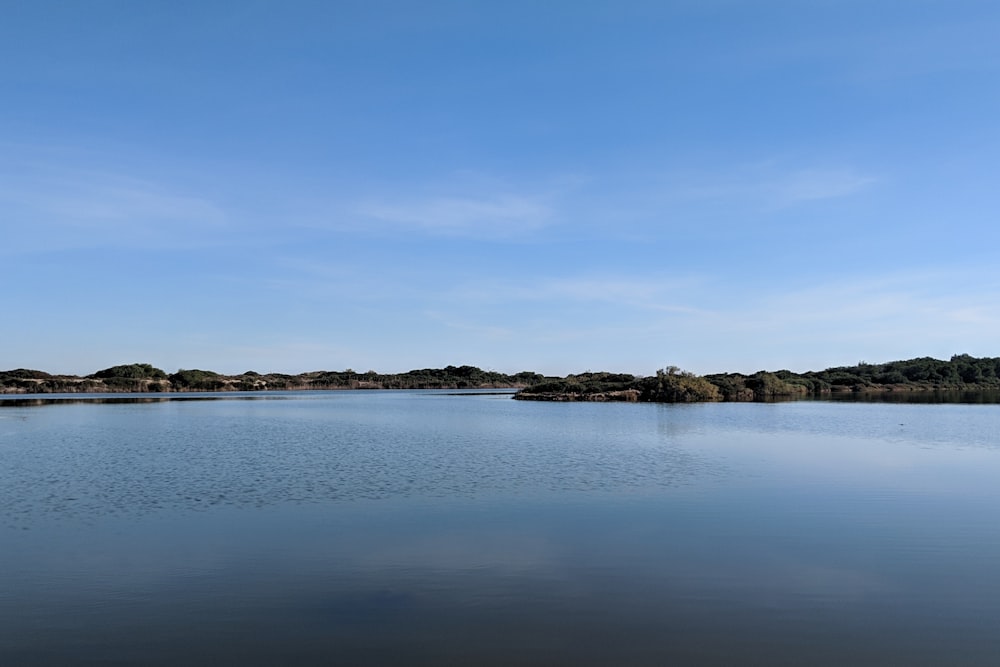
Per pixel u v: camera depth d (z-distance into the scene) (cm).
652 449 4916
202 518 2628
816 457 4422
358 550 2170
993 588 1814
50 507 2848
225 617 1612
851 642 1469
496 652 1420
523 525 2498
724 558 2080
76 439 5925
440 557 2094
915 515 2667
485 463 4172
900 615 1622
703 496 3048
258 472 3822
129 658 1401
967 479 3531
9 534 2394
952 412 9606
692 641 1472
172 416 9412
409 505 2864
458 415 9481
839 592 1778
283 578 1898
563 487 3288
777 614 1627
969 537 2328
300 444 5434
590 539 2300
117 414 9919
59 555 2136
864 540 2289
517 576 1908
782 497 3020
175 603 1706
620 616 1611
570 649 1434
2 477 3659
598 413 9588
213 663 1376
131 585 1845
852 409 10444
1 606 1695
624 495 3075
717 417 8544
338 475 3697
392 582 1861
